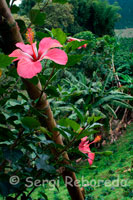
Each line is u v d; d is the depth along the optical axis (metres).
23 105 0.75
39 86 0.88
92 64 7.98
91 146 6.75
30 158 0.83
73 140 0.83
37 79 0.79
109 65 8.27
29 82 0.86
